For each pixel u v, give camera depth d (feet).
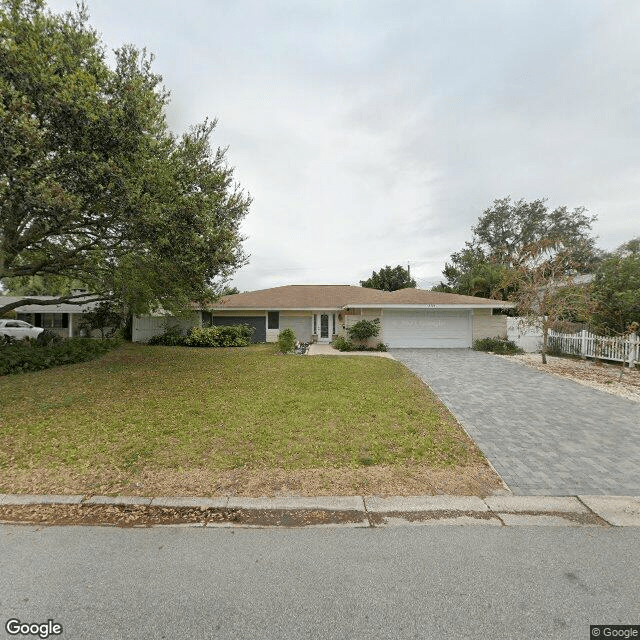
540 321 41.83
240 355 43.75
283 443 16.08
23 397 23.97
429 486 12.57
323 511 11.07
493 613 6.98
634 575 8.13
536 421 19.67
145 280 33.73
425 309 55.11
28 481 12.94
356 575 8.09
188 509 11.21
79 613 7.02
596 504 11.48
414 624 6.72
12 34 20.44
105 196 21.94
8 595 7.50
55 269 32.17
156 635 6.49
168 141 26.37
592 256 89.20
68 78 19.58
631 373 33.42
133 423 18.76
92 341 47.06
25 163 19.26
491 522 10.44
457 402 23.29
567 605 7.20
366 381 28.60
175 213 23.40
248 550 9.08
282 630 6.58
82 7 25.07
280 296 68.23
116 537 9.70
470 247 119.55
